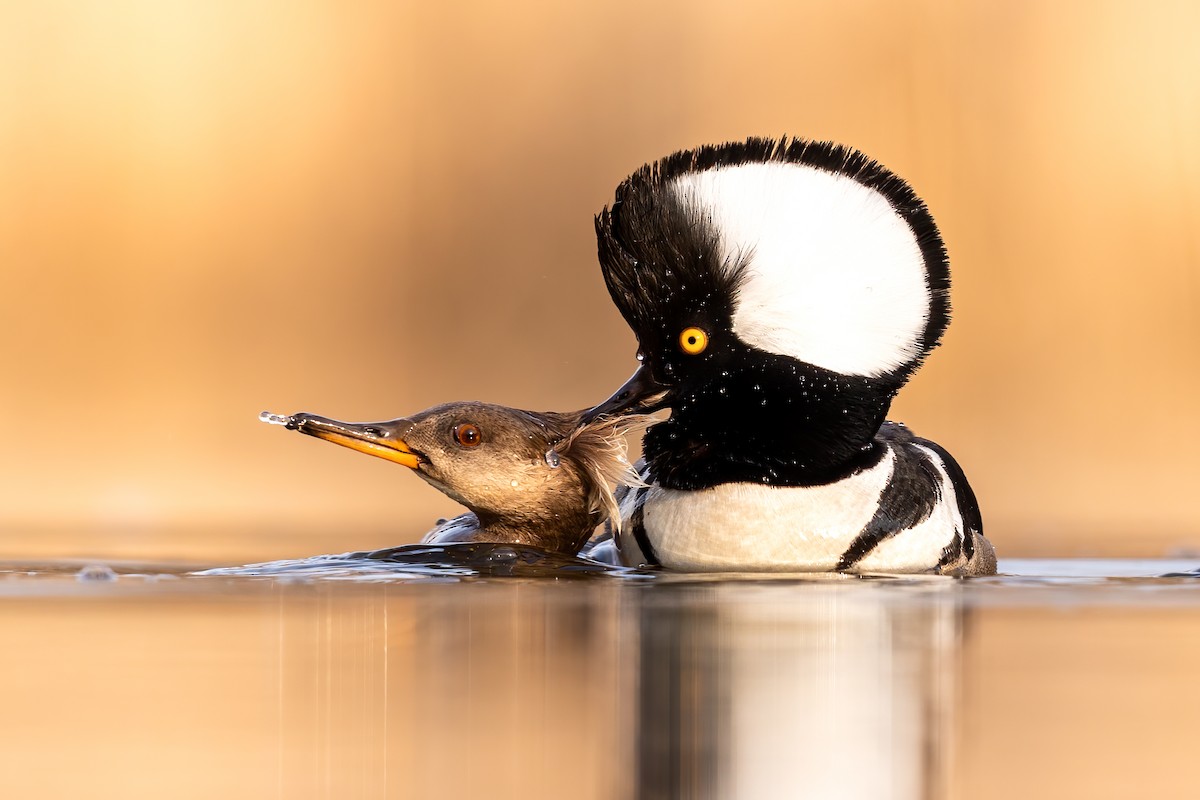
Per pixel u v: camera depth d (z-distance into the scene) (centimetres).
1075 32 2239
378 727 530
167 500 1644
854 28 2288
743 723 537
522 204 2344
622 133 2348
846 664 625
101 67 2225
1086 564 1137
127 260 2203
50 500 1608
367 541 1217
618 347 2311
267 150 2272
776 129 2303
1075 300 2197
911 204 927
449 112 2344
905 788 471
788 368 922
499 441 962
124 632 701
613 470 957
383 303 2294
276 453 2072
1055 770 492
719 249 914
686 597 795
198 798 452
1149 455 2083
